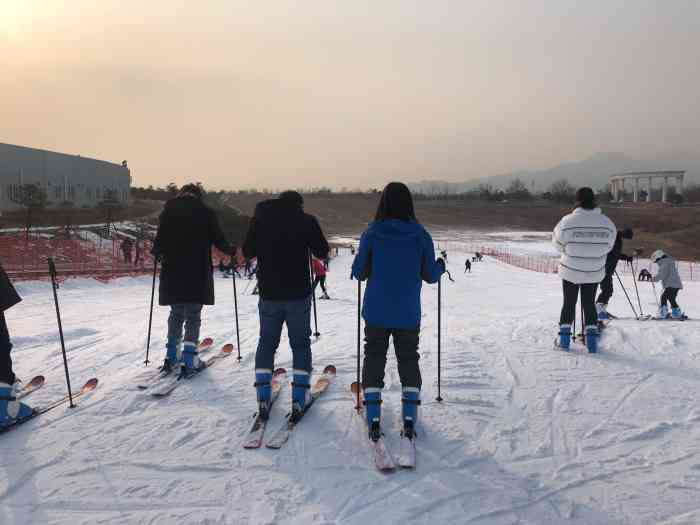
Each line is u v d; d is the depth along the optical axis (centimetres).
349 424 371
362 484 290
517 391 442
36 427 371
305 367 389
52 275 418
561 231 568
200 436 353
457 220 12162
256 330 823
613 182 16512
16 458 323
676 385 457
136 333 827
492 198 16338
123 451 332
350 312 1203
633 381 468
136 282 2188
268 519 257
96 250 3127
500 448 336
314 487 288
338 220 11269
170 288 476
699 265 4694
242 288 2075
